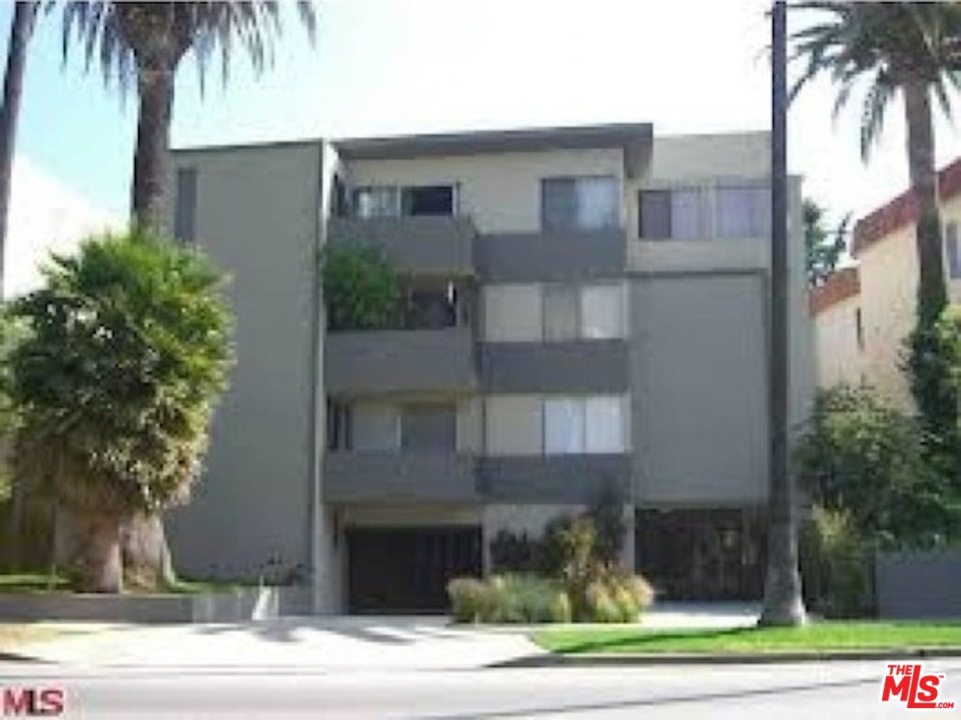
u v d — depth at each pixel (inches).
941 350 1364.4
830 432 1343.5
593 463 1437.0
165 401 968.9
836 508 1296.8
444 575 1457.9
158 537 1064.8
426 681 659.4
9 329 1024.9
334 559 1444.4
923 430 1348.4
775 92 956.0
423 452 1409.9
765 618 916.0
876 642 796.0
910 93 1425.9
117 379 967.6
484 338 1472.7
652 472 1501.0
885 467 1301.7
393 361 1414.9
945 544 1219.9
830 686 613.3
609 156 1493.6
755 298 1519.4
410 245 1438.2
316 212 1427.2
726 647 775.7
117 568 1009.5
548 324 1470.2
